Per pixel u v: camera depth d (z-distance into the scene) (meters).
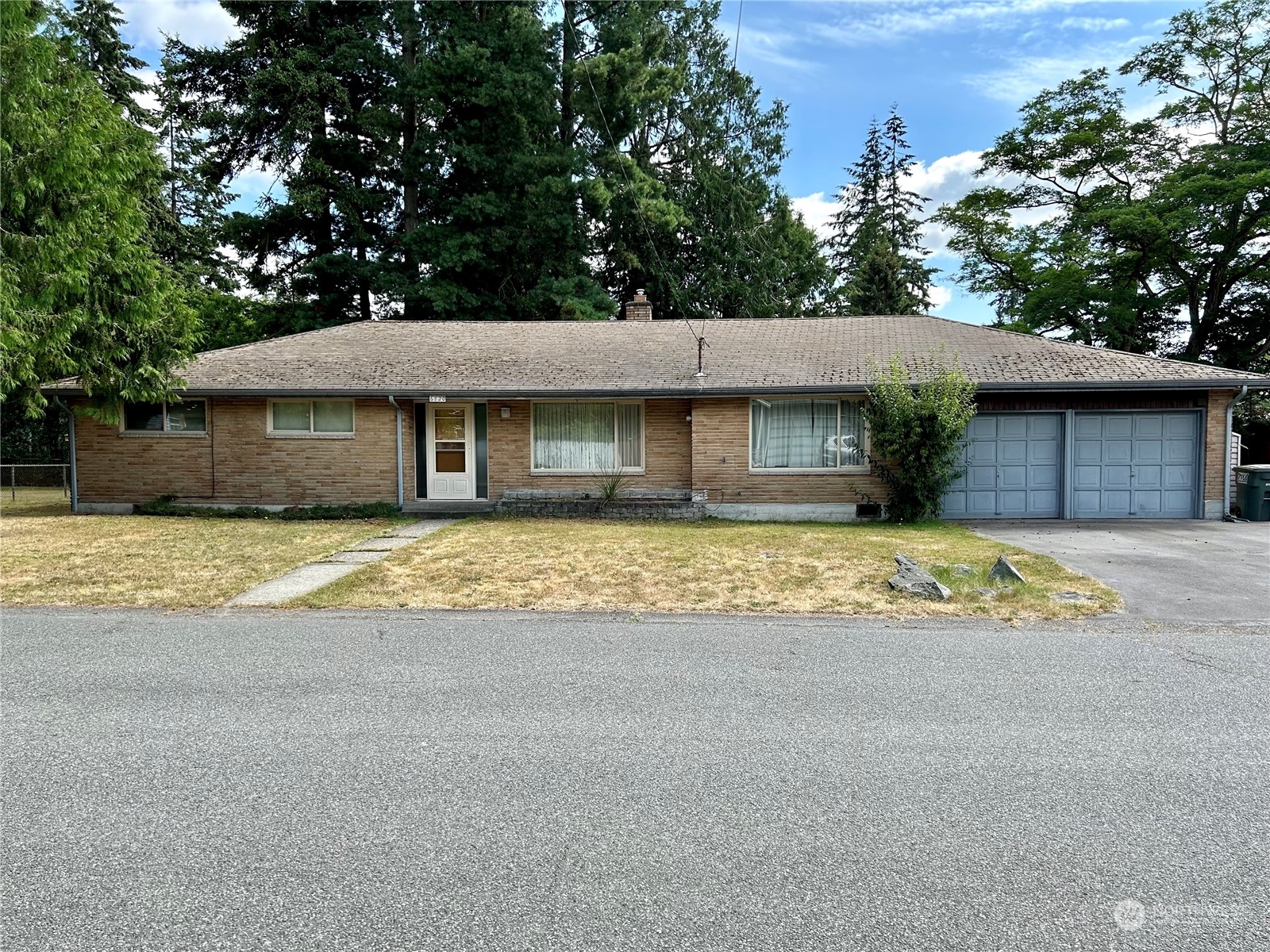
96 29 25.78
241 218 27.23
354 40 27.09
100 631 6.59
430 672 5.41
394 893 2.76
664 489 15.18
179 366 14.66
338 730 4.33
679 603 7.51
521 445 15.54
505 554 10.03
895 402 13.41
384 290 27.06
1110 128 27.55
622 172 28.42
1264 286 26.89
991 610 7.14
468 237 26.34
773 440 14.70
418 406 15.66
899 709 4.65
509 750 4.04
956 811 3.38
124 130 13.14
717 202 30.33
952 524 13.66
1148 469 14.18
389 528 12.65
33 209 11.86
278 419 15.21
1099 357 14.85
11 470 20.94
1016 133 29.44
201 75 28.27
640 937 2.51
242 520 13.97
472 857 3.00
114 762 3.88
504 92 25.83
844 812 3.37
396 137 28.11
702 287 30.41
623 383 14.62
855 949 2.46
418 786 3.62
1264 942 2.49
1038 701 4.80
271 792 3.56
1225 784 3.64
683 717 4.53
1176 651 5.93
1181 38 26.50
